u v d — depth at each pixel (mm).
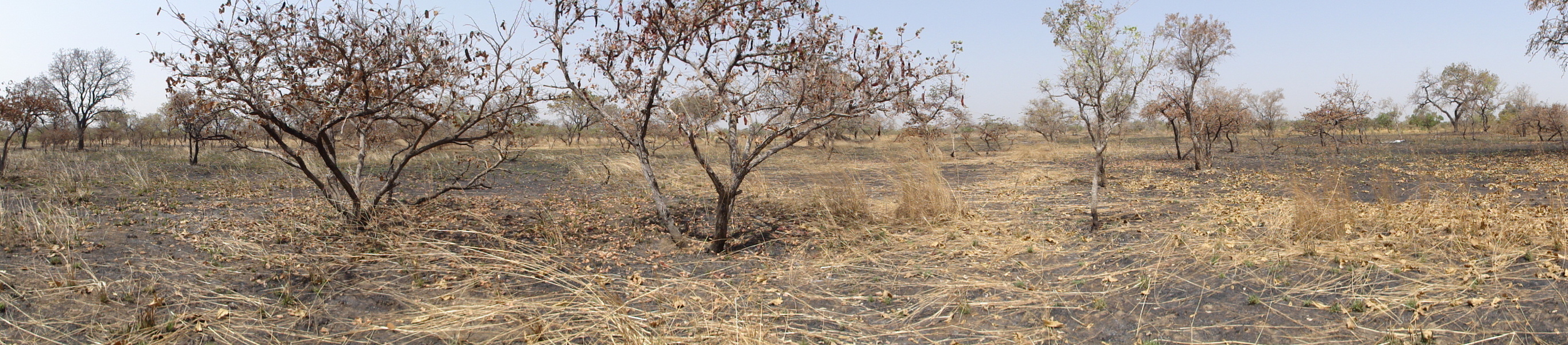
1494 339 3689
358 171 7352
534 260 5984
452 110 6824
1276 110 26922
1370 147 23109
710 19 6055
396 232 6805
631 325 4289
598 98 6594
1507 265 4965
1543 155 17172
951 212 8188
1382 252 5543
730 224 7820
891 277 5523
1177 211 8414
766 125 6121
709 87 6105
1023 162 20062
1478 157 17172
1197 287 4875
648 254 6445
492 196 10562
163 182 11078
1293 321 4137
